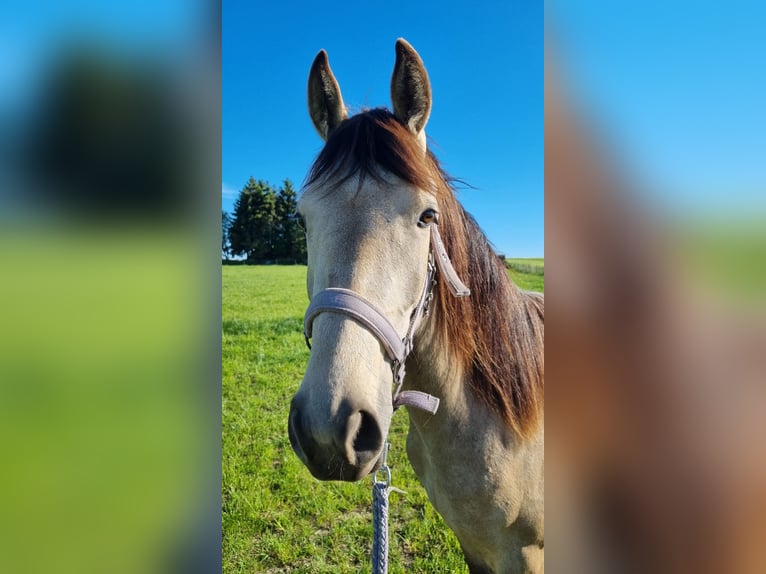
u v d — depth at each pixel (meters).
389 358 1.24
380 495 1.51
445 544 2.82
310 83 1.61
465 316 1.57
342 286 1.22
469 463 1.62
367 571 2.65
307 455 1.13
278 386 5.66
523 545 1.73
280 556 2.77
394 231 1.30
